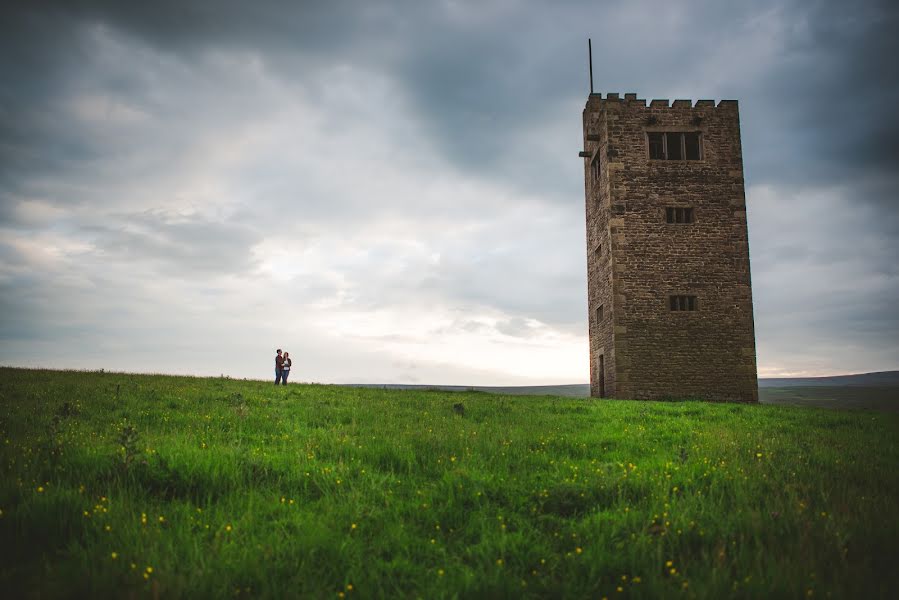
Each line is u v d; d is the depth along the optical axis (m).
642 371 30.47
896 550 5.53
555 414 17.33
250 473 7.98
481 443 10.72
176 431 11.20
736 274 31.58
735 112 32.88
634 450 10.91
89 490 6.98
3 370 25.42
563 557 5.57
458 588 4.83
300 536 5.80
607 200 32.44
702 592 4.51
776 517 6.28
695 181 32.19
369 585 4.93
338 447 9.99
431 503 7.06
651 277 31.31
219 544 5.60
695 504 6.75
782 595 4.55
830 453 10.44
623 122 32.53
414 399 21.62
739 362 30.86
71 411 13.04
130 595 4.40
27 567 5.02
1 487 6.59
